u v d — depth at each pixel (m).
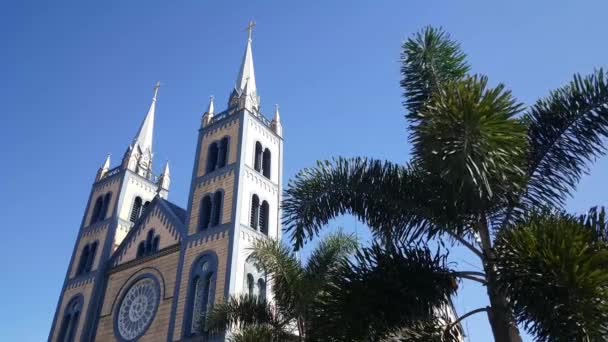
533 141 12.40
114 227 47.47
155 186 54.16
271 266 19.91
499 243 9.89
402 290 11.41
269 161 44.84
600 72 12.16
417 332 12.20
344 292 11.77
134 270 41.72
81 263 46.72
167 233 42.00
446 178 10.17
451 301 11.73
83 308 42.25
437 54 13.84
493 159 9.74
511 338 10.72
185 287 36.31
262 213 41.09
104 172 54.53
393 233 12.88
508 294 9.35
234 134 43.53
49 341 42.12
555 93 12.64
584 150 12.02
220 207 39.28
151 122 59.41
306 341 13.20
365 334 11.55
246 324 20.00
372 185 13.44
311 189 13.88
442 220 12.17
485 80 10.31
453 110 9.75
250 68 52.66
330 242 20.31
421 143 10.27
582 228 9.54
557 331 8.36
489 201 11.30
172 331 34.56
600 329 7.98
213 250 36.69
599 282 8.19
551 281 8.52
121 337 38.09
